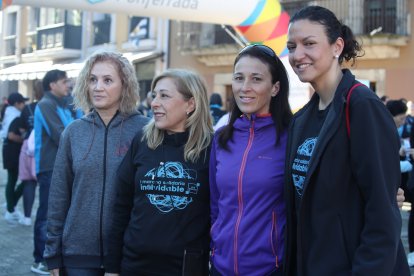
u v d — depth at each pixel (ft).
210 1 21.75
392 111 22.16
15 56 79.87
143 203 8.21
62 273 9.14
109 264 8.63
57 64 66.95
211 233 8.04
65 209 9.25
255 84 7.91
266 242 7.47
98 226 8.91
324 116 6.81
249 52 8.05
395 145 6.27
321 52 6.62
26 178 21.61
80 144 9.14
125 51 62.59
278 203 7.63
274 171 7.61
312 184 6.54
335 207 6.42
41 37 73.15
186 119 8.57
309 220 6.61
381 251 5.97
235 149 7.95
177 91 8.43
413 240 17.49
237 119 8.18
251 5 22.54
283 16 23.89
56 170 9.25
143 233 8.09
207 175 8.32
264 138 7.89
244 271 7.52
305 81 6.77
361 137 6.19
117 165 9.06
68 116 16.24
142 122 9.49
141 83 60.59
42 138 16.01
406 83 42.32
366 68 44.19
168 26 57.31
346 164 6.40
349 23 44.52
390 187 6.14
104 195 8.95
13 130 22.11
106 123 9.33
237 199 7.69
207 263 8.45
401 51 42.55
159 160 8.33
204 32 53.98
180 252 8.02
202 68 55.01
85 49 68.74
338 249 6.37
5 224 22.48
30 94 78.74
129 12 20.79
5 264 16.74
